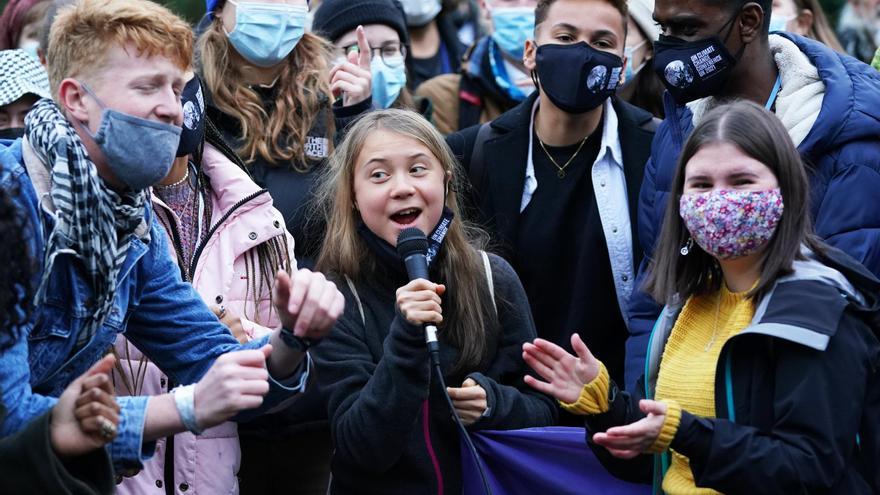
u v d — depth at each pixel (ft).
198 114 19.03
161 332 16.10
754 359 15.42
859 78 18.95
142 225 15.29
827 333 14.85
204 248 19.51
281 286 14.76
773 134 15.79
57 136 14.01
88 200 14.07
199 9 37.63
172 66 14.69
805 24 28.07
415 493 17.95
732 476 14.82
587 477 18.44
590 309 21.94
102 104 14.38
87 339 14.64
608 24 22.16
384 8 26.58
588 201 22.39
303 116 22.57
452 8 33.24
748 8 19.26
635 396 17.33
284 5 22.52
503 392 18.40
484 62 28.14
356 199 19.11
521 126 22.93
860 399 15.02
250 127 22.26
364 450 17.37
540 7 22.68
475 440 18.30
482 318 18.84
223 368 13.73
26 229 13.65
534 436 18.39
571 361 16.34
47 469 12.79
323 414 20.36
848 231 18.10
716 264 16.52
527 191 22.65
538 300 22.35
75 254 14.05
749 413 15.35
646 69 27.78
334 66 23.63
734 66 19.47
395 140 18.83
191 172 19.95
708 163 15.85
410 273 17.06
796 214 15.70
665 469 16.48
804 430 14.82
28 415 13.37
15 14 27.68
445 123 28.07
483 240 21.33
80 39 14.42
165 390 18.47
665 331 17.06
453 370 18.51
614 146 22.43
